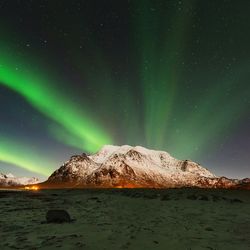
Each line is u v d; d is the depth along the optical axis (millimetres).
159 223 11109
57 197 27953
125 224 10898
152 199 22969
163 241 8070
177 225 10641
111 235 8828
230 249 7246
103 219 12297
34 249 7246
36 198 26312
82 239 8289
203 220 11844
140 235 8828
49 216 11484
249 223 11047
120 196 27891
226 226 10383
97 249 7250
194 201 20172
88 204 19734
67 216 11680
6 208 16844
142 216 13242
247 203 18938
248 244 7742
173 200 21141
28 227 10273
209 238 8438
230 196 23844
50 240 8188
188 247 7434
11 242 7996
